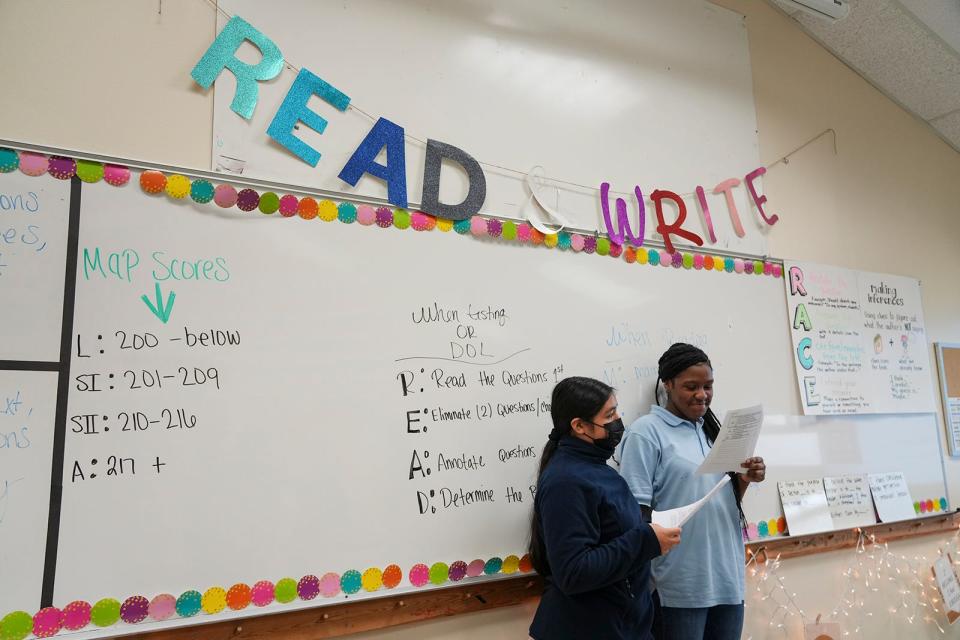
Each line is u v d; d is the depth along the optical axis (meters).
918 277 3.04
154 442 1.37
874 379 2.69
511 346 1.84
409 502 1.62
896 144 3.12
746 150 2.53
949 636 2.73
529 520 1.78
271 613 1.43
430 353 1.71
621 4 2.29
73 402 1.31
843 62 2.99
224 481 1.42
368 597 1.53
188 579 1.36
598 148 2.13
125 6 1.48
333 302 1.60
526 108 2.01
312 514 1.50
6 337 1.28
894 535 2.63
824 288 2.63
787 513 2.32
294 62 1.65
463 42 1.92
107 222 1.39
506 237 1.88
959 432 2.97
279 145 1.60
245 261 1.51
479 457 1.73
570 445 1.49
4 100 1.34
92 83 1.43
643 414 2.04
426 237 1.76
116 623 1.29
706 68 2.48
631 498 1.51
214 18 1.58
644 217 2.18
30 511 1.25
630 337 2.07
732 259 2.38
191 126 1.51
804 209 2.68
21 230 1.32
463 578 1.66
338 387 1.57
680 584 1.74
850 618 2.44
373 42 1.77
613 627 1.38
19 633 1.21
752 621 2.19
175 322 1.42
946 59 2.87
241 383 1.47
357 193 1.68
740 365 2.31
